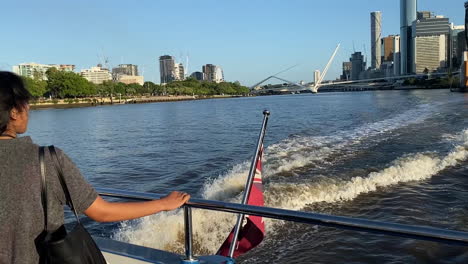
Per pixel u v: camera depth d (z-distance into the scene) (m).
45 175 1.57
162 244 7.40
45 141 32.47
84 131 40.94
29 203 1.54
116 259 2.69
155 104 142.75
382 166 12.52
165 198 2.19
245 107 85.38
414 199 9.31
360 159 13.82
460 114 30.94
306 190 9.95
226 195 10.66
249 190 3.43
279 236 7.50
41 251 1.58
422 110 38.97
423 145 16.28
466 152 13.94
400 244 6.97
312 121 36.62
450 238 1.77
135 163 18.92
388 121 29.03
